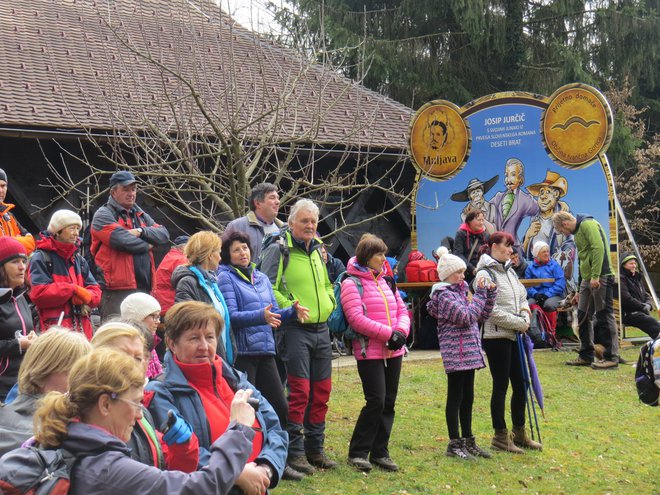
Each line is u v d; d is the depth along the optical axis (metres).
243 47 13.31
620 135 23.19
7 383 5.18
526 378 7.28
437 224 13.92
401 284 12.46
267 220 7.07
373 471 6.48
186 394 3.73
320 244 6.47
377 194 14.77
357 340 6.41
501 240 7.14
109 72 10.84
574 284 12.84
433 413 8.52
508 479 6.52
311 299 6.26
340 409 8.46
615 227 12.33
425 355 12.11
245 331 5.71
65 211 6.24
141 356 3.54
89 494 2.73
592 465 7.03
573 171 12.82
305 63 10.87
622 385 10.12
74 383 2.82
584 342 11.28
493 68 24.83
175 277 5.33
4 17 13.94
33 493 2.68
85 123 11.16
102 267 7.00
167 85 11.93
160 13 15.04
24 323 5.32
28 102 11.43
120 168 11.66
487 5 23.33
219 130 8.65
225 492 3.03
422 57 23.78
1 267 5.33
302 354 6.23
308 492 5.83
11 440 3.21
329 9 23.12
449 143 13.77
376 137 14.12
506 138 13.40
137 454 3.19
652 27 23.62
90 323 6.27
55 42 13.56
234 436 3.14
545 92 23.75
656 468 7.02
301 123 13.09
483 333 7.16
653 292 14.23
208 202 12.43
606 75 24.66
